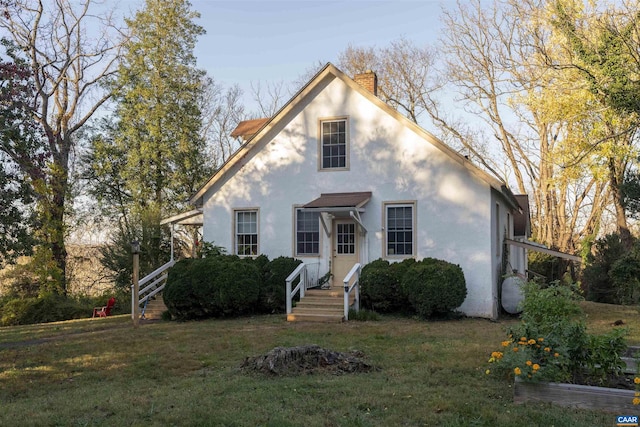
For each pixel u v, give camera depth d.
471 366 8.88
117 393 7.66
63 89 30.05
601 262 27.56
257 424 6.12
